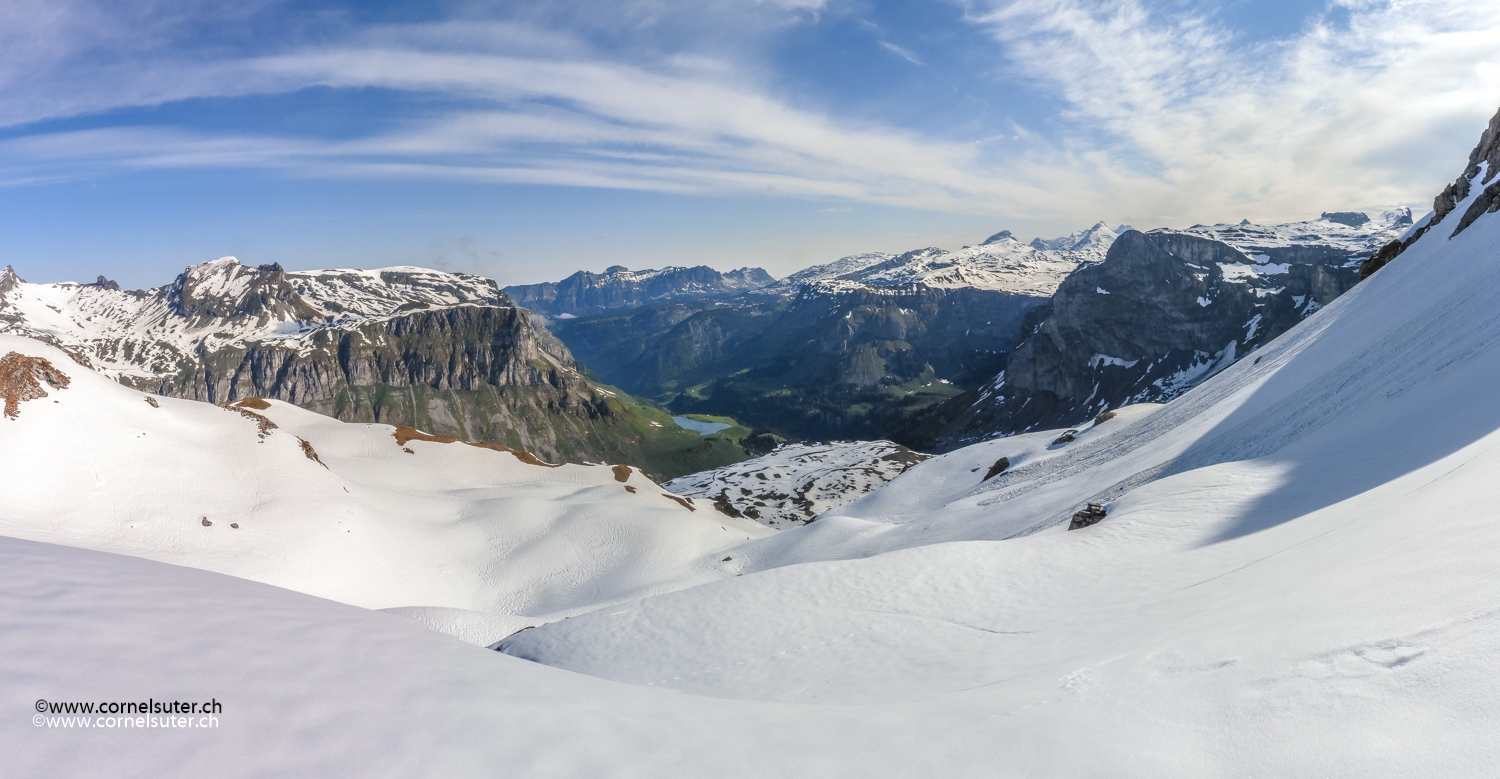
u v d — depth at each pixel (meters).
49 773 4.32
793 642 27.33
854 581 32.81
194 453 100.25
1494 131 86.94
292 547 91.44
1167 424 79.31
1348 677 6.15
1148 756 6.28
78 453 87.19
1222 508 31.20
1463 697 5.00
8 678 5.18
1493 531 7.71
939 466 133.50
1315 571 11.19
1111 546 30.61
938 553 34.34
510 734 6.13
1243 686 7.02
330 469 130.88
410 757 5.43
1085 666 10.45
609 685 8.42
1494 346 29.42
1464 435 20.70
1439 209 92.12
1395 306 58.22
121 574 7.98
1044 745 6.97
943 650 21.92
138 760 4.64
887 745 7.21
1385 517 13.16
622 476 184.25
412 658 7.44
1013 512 72.50
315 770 4.95
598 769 5.90
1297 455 36.41
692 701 8.41
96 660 5.70
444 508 133.88
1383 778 4.52
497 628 72.94
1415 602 6.95
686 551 122.69
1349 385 45.59
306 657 6.80
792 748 7.06
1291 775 5.15
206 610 7.43
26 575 7.25
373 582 95.25
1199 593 16.38
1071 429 133.12
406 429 181.12
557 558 117.75
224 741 5.07
